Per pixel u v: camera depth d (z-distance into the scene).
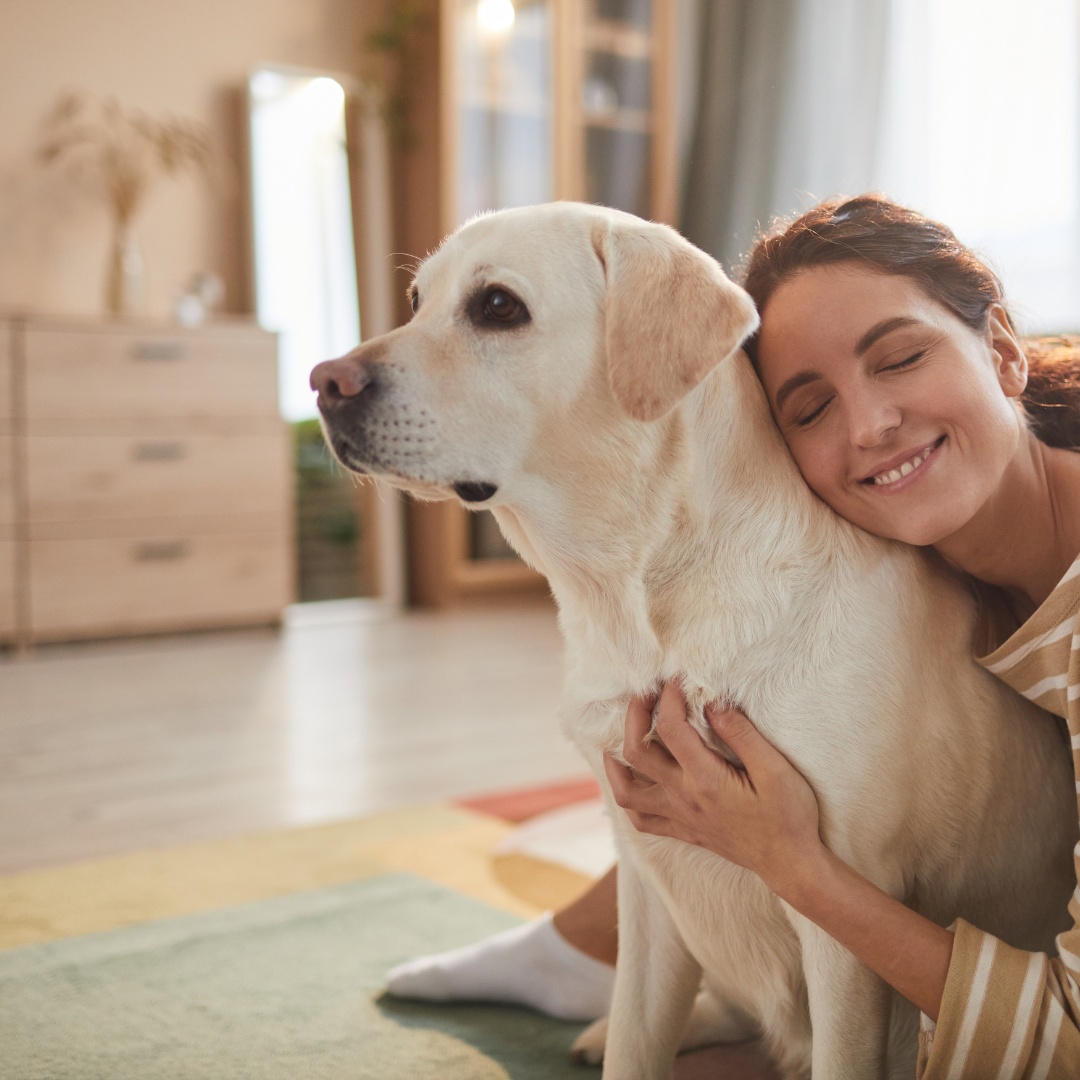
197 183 4.98
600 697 1.12
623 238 1.08
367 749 2.81
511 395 1.09
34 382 4.12
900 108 4.48
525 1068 1.34
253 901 1.83
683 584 1.06
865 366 1.05
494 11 5.11
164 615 4.42
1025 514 1.12
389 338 1.12
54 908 1.80
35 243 4.66
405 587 5.37
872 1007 1.03
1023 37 4.00
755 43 5.01
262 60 5.10
